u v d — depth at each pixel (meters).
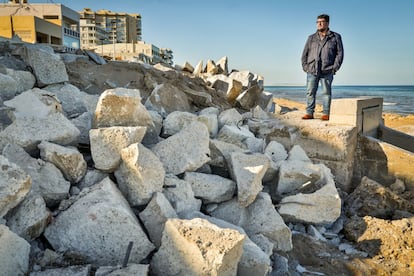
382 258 3.59
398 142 6.08
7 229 2.07
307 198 3.92
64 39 35.06
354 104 5.20
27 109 3.50
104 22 100.12
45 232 2.55
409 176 4.95
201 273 2.22
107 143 3.15
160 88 6.36
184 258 2.32
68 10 39.53
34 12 37.19
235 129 5.06
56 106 3.69
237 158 3.73
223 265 2.23
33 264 2.25
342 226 4.18
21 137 3.02
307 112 6.09
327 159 5.18
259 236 3.21
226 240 2.31
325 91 5.93
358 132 5.36
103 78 7.52
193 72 14.52
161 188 3.04
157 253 2.47
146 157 3.01
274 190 4.31
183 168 3.52
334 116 5.43
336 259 3.52
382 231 3.82
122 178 3.08
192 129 3.76
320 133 5.20
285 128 5.55
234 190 3.60
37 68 4.88
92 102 4.74
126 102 3.67
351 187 5.36
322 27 5.69
